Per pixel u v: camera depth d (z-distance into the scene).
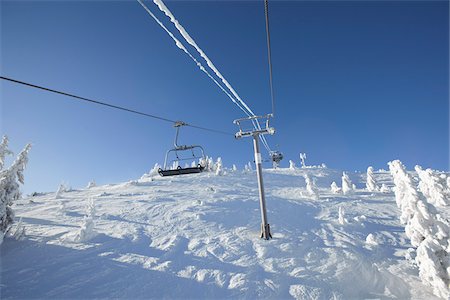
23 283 5.09
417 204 6.23
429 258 5.64
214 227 9.51
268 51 6.80
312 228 10.27
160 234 8.43
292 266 6.73
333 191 19.41
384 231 10.30
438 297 5.57
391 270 7.01
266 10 6.04
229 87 7.60
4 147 8.02
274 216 11.68
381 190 19.89
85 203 13.17
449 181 14.99
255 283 5.81
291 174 30.28
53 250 6.61
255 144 9.62
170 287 5.45
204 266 6.41
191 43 5.08
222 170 26.95
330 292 5.76
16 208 12.18
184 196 15.40
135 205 12.53
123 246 7.21
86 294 4.97
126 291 5.18
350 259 7.34
